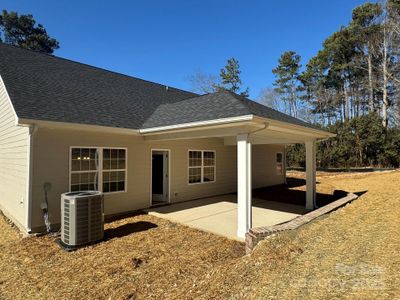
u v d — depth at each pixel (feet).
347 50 103.86
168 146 32.83
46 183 22.00
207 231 21.59
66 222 18.53
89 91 31.71
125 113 30.14
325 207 24.85
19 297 12.28
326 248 14.32
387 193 32.32
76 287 13.01
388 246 13.91
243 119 19.27
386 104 87.51
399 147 69.46
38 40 96.68
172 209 29.66
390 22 85.87
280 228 17.51
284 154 58.13
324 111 120.47
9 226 24.53
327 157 76.69
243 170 20.26
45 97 25.22
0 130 30.96
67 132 23.73
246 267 13.04
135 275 14.05
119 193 27.58
